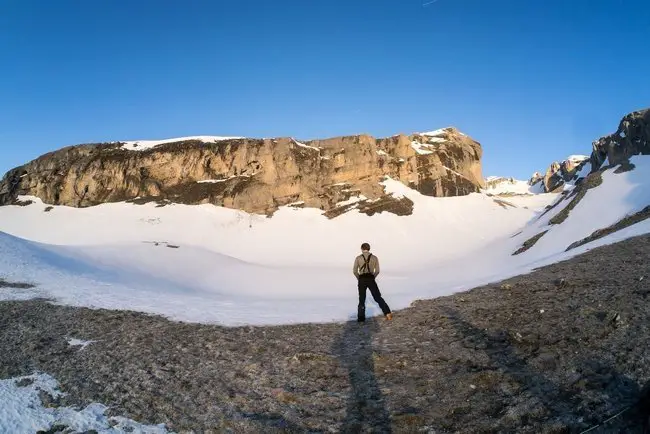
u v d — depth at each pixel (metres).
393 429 6.85
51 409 7.92
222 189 81.75
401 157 95.19
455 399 7.60
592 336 9.16
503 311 12.84
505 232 78.69
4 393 8.38
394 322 13.80
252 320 14.82
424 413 7.24
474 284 21.83
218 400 8.31
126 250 46.66
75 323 13.43
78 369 9.79
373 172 89.88
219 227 73.88
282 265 61.44
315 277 49.22
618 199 56.22
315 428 7.14
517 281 18.70
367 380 8.89
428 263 62.69
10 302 15.61
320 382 8.98
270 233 74.44
